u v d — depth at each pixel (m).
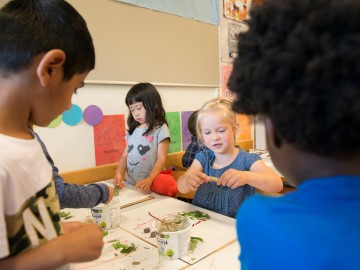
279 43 0.24
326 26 0.21
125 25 1.77
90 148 1.71
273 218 0.27
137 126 1.74
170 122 2.10
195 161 1.24
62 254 0.39
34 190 0.42
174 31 2.06
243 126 2.56
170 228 0.71
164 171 1.70
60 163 1.60
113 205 0.87
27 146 0.42
